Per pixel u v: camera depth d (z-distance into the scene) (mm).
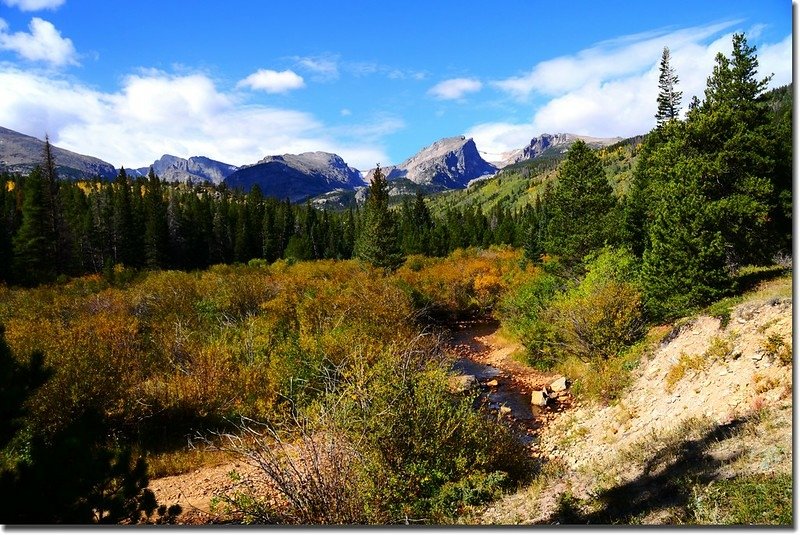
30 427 8148
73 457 4602
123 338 14062
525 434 11945
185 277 33000
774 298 11070
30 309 19188
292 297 20281
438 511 6660
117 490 4965
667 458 6977
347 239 79500
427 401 7492
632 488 6422
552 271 28062
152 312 20047
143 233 58844
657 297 14797
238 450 6613
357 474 6215
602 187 27062
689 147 19766
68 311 19469
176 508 5359
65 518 4305
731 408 7922
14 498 3982
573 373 16094
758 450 5797
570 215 27578
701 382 9750
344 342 13438
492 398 15094
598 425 11109
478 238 78312
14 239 43750
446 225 83062
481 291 31547
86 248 54656
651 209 22484
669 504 5395
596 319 15070
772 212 18828
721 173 18016
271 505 6637
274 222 78438
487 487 7305
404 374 7598
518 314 23562
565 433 11461
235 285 23094
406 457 6961
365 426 6711
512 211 174500
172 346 13570
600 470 7676
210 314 18766
